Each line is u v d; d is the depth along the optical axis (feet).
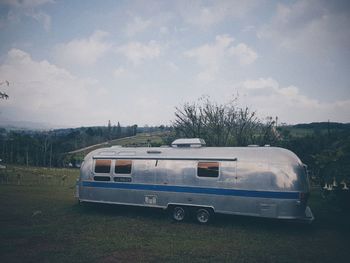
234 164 32.12
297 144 82.17
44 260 22.70
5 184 73.46
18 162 210.38
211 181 32.89
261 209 30.40
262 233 30.04
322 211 40.22
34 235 29.04
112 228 31.71
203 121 72.02
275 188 29.99
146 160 36.81
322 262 22.72
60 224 33.30
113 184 38.50
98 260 22.72
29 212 39.45
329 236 29.09
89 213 38.99
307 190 30.19
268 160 30.96
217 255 23.90
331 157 41.39
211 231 30.68
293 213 29.27
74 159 191.21
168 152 36.29
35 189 64.28
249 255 23.95
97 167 39.83
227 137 70.03
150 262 22.36
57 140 285.64
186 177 34.19
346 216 37.22
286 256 23.81
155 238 28.25
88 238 28.14
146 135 340.39
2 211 39.91
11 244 26.32
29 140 245.45
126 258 23.15
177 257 23.39
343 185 39.52
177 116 73.77
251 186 30.99
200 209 33.47
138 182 36.88
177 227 32.19
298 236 29.07
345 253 24.56
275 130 77.92
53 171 128.77
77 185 41.34
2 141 246.68
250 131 72.33
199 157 33.96
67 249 25.11
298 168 30.01
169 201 34.91
